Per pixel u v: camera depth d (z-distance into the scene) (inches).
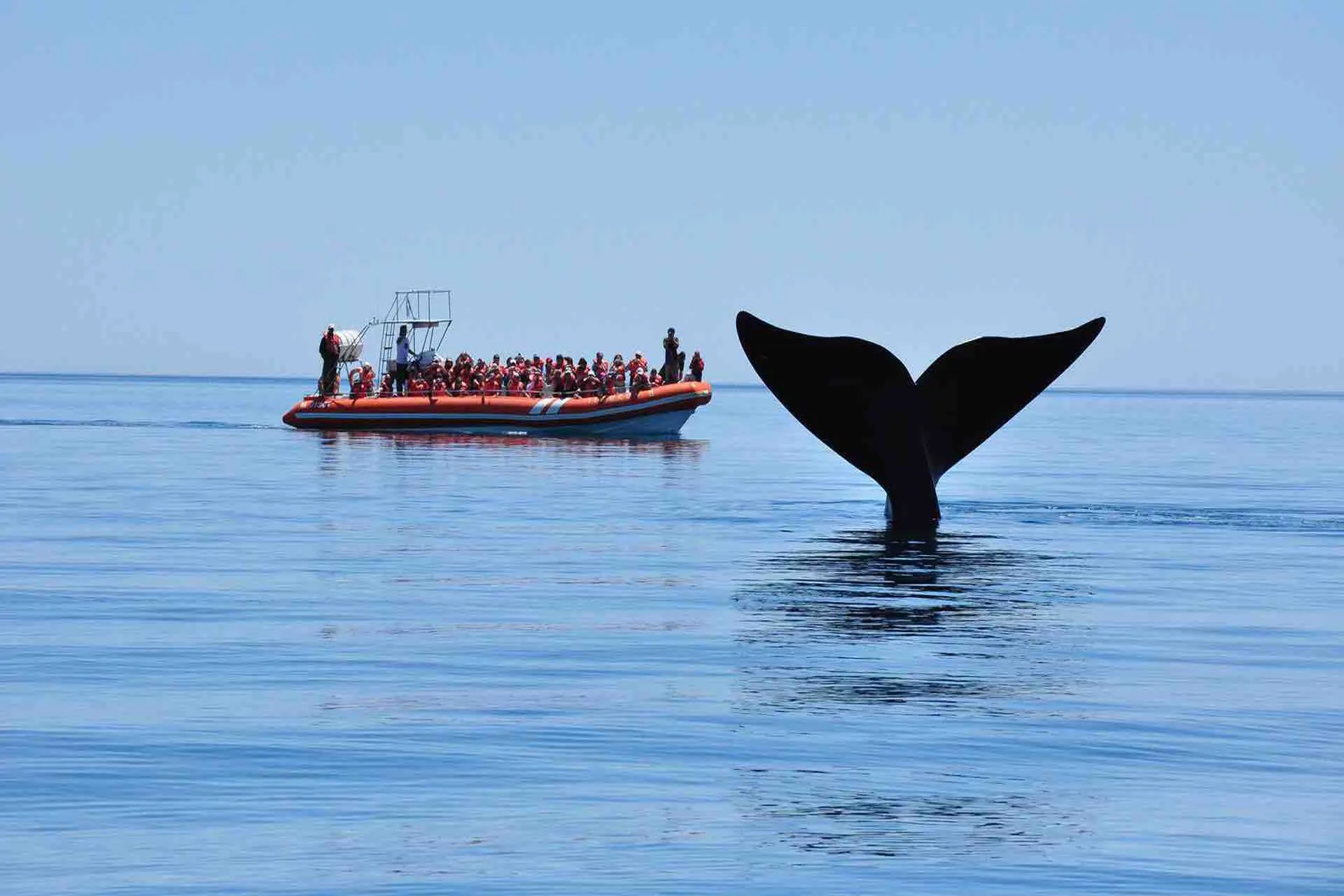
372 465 4559.5
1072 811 911.7
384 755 1039.6
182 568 2100.1
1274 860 821.9
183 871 803.4
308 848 840.3
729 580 1963.6
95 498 3331.7
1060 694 1241.4
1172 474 4658.0
